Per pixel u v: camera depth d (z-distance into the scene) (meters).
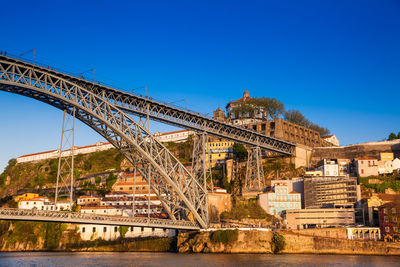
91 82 104.38
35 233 146.12
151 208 150.00
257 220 139.00
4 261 102.56
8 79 86.44
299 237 115.69
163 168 108.81
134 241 137.12
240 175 170.62
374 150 170.38
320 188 147.25
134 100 116.25
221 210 142.12
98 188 186.12
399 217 117.12
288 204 146.62
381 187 144.38
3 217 78.94
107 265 91.25
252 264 89.56
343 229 120.69
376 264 90.06
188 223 118.44
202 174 139.25
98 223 93.75
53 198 182.25
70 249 140.75
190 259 101.06
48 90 91.12
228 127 147.25
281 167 172.62
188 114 131.00
